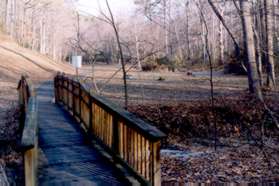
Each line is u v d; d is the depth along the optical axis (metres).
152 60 27.81
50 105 11.59
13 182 4.93
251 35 10.38
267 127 8.66
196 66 18.98
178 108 10.88
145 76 29.44
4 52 32.41
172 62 18.00
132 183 4.46
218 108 10.40
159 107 11.22
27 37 53.88
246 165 6.29
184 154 7.41
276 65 12.98
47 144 6.55
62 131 7.57
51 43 59.50
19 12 50.34
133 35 15.02
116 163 5.33
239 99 11.72
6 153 6.64
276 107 9.21
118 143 5.25
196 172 6.00
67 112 9.93
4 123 9.52
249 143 8.13
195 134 9.24
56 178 4.80
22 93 10.80
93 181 4.70
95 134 6.54
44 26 56.00
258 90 11.00
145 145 4.29
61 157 5.76
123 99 14.38
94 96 6.56
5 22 47.94
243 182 5.37
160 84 22.45
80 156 5.82
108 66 36.81
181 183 5.39
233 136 8.89
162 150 7.87
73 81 8.94
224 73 28.55
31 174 3.69
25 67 29.89
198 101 12.62
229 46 26.08
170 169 6.21
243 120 9.48
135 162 4.60
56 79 12.34
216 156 7.11
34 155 3.87
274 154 6.80
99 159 5.67
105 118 5.90
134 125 4.46
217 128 9.40
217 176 5.73
